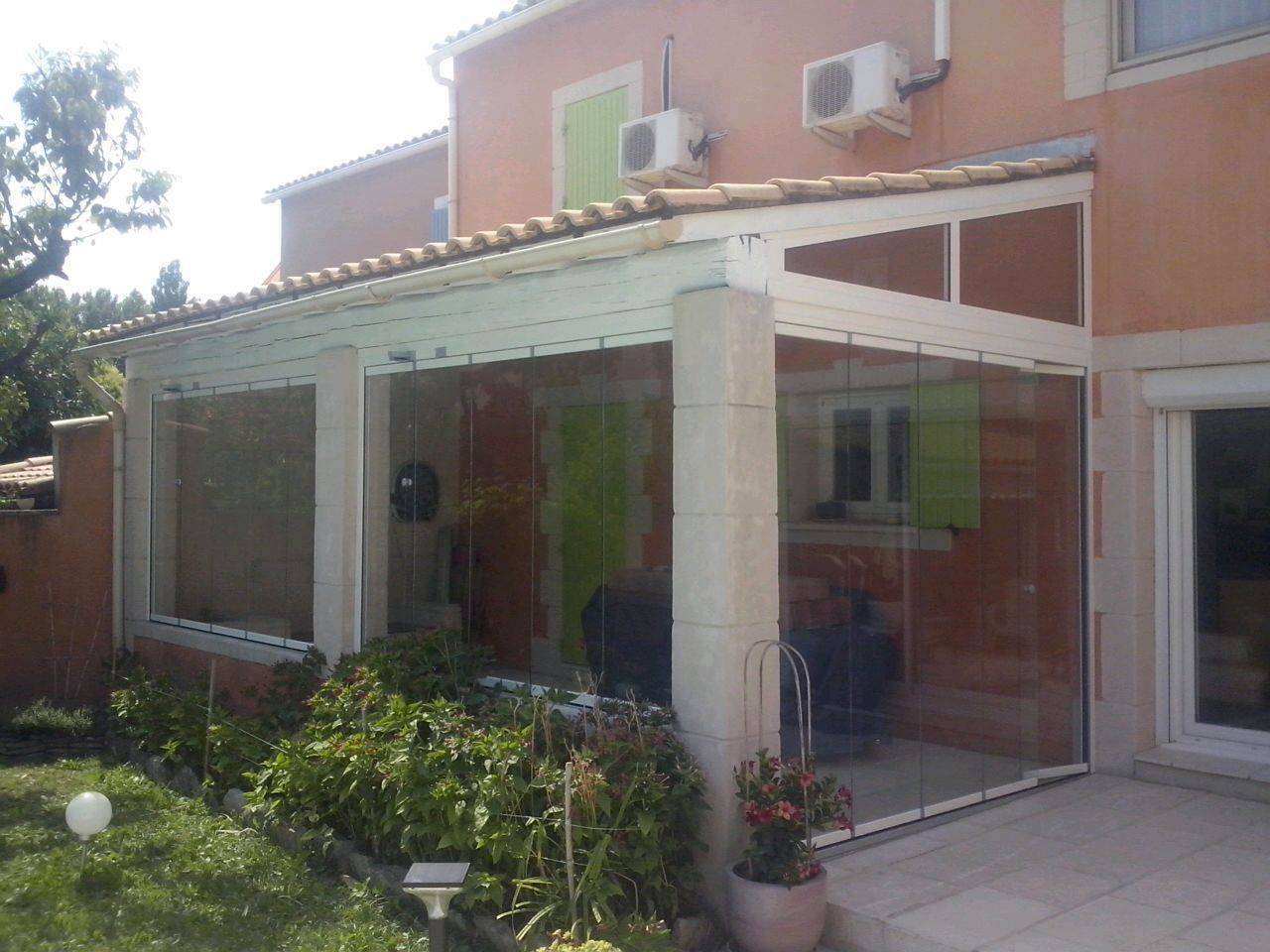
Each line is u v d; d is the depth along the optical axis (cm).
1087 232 689
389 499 724
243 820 614
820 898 450
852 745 550
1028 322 646
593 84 1109
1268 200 619
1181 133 655
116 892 524
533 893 457
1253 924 448
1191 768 636
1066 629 678
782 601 512
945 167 804
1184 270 650
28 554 963
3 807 657
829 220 531
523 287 616
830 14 898
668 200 461
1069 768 667
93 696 975
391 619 722
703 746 491
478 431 651
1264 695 634
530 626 617
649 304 537
